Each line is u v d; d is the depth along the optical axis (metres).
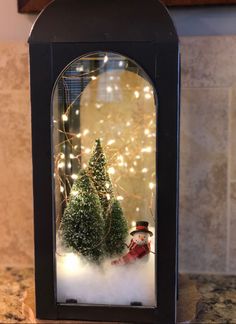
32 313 0.72
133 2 0.66
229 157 0.89
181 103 0.89
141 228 0.70
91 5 0.66
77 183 0.71
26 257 0.97
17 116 0.93
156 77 0.64
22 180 0.95
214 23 0.87
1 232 0.97
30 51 0.66
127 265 0.70
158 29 0.64
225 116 0.88
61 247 0.71
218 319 0.75
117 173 0.74
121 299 0.70
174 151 0.65
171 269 0.68
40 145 0.68
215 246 0.92
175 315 0.69
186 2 0.85
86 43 0.65
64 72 0.67
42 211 0.69
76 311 0.71
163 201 0.66
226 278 0.91
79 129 0.77
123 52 0.65
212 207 0.91
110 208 0.71
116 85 0.81
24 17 0.91
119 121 0.82
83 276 0.71
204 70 0.88
